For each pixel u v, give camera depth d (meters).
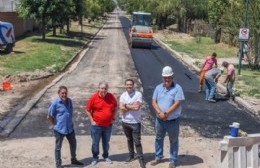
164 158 11.00
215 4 47.97
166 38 57.03
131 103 10.15
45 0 41.25
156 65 29.62
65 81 22.23
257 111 16.88
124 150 11.64
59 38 46.34
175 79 24.08
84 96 18.52
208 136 13.35
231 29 29.02
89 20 82.06
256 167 9.01
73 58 31.88
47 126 13.91
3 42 30.61
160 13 70.50
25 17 42.31
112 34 60.69
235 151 8.88
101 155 11.15
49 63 27.66
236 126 8.88
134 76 24.30
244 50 29.34
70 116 10.09
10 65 25.61
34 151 11.39
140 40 40.53
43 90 19.48
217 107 17.48
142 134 13.23
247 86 22.23
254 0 27.72
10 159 10.76
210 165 10.64
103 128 10.34
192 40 53.41
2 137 12.68
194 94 19.83
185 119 15.33
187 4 66.56
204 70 19.86
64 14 44.12
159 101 10.10
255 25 27.84
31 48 35.12
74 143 10.32
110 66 28.34
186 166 10.52
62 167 10.26
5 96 18.34
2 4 57.50
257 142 9.00
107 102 10.27
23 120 14.60
